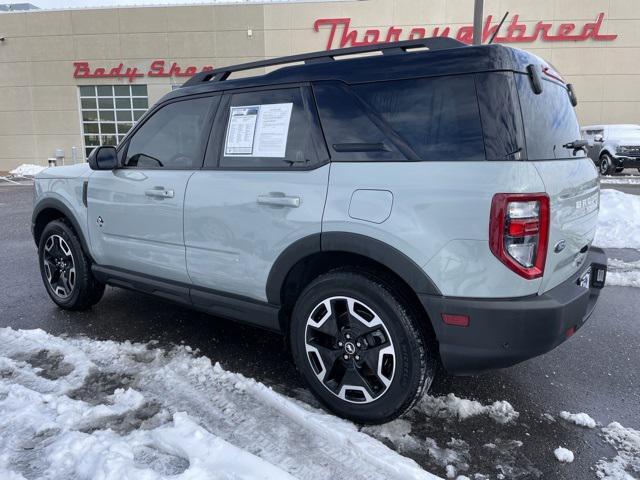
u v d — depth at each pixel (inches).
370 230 100.7
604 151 740.7
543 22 882.1
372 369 104.5
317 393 113.2
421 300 97.2
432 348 103.8
